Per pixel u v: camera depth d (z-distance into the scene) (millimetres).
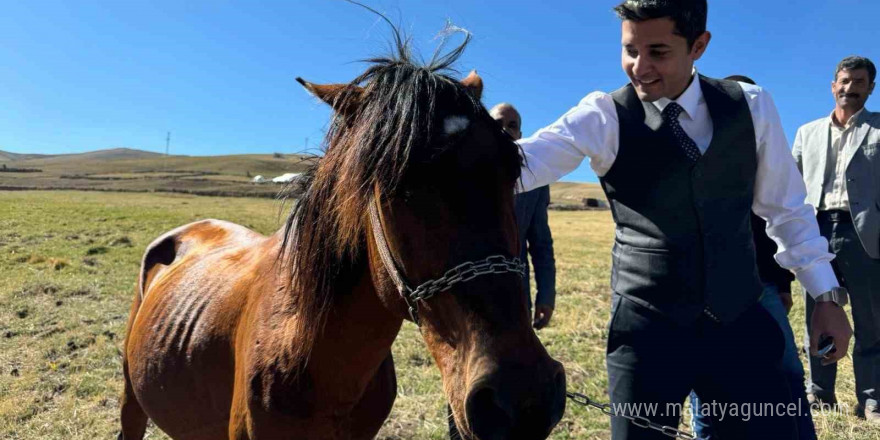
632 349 1689
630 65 1603
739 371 1643
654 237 1636
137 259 8969
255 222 16594
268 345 1573
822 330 1661
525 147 1697
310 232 1527
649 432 1694
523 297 1186
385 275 1344
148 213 17219
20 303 6012
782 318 2148
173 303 2225
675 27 1482
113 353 4652
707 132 1593
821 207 3637
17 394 3863
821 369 3670
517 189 1606
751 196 1641
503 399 1038
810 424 1893
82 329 5242
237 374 1686
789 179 1687
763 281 2424
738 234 1619
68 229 12156
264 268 1832
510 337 1103
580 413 3713
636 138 1625
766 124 1612
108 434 3400
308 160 1744
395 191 1210
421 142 1209
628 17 1533
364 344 1565
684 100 1598
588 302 6871
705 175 1558
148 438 3373
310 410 1550
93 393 3938
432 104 1242
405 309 1342
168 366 2057
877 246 3348
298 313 1530
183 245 2850
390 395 1935
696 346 1650
